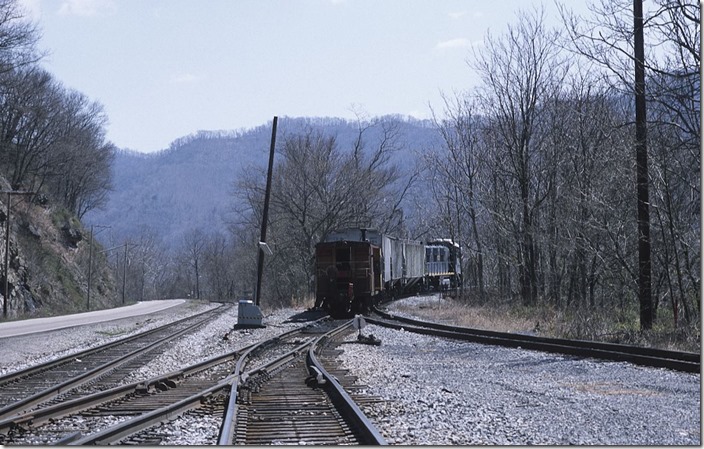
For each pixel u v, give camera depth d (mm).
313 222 60156
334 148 62594
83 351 22000
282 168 61875
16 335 32219
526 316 31547
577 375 14992
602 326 23750
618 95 28906
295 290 63969
